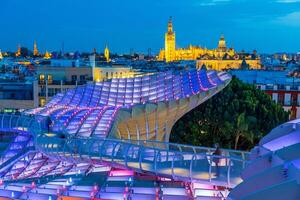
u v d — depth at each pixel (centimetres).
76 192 3641
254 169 2744
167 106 5931
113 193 3591
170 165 3778
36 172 4519
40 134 4981
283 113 8806
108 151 4172
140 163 3722
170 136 8175
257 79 14962
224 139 7981
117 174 4141
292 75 17138
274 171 2441
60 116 6475
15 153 5262
